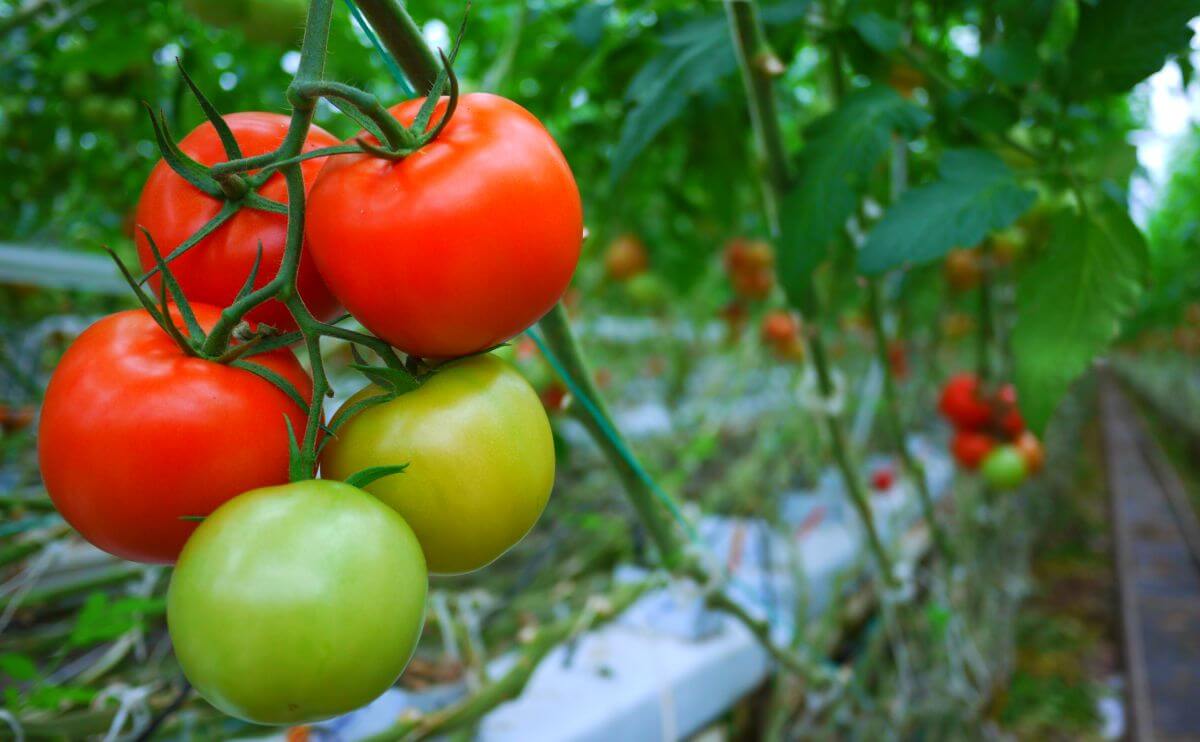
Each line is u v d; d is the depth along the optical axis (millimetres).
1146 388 9867
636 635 1016
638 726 837
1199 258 4980
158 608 553
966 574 1622
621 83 888
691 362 2512
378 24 351
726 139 920
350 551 288
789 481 1835
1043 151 528
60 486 305
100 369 307
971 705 1370
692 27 633
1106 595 2979
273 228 335
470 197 303
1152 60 487
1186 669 2365
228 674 281
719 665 972
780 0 599
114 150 1118
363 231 305
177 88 879
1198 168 5242
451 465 322
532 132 324
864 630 1577
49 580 814
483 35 1133
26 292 1292
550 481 348
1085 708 2117
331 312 362
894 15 715
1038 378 509
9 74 1012
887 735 1211
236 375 313
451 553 334
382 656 291
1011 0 541
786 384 1882
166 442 299
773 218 741
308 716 292
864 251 496
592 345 1972
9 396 1219
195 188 335
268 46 711
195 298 341
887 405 1049
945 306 1602
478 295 310
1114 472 5074
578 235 329
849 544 1536
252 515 290
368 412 329
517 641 992
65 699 523
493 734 762
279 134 349
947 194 496
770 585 1158
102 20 853
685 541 741
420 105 331
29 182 1146
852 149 533
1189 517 4070
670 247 1685
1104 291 500
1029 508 2793
